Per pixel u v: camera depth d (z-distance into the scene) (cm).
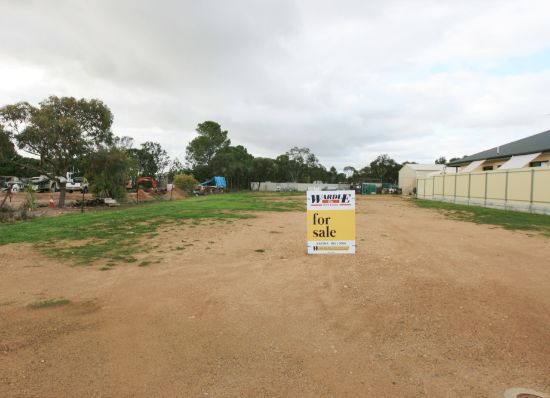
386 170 8600
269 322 453
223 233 1130
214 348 381
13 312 475
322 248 848
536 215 1928
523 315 479
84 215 1609
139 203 3036
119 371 333
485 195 2591
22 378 319
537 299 541
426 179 3803
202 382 318
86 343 388
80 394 297
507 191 2341
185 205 2247
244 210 1962
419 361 360
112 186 2895
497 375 336
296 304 518
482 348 388
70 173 4694
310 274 674
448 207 2497
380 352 378
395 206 2609
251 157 8331
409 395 304
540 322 457
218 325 441
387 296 552
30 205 1995
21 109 2264
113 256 802
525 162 2722
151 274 662
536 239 1100
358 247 935
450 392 308
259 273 680
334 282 624
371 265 741
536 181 2081
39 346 380
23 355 361
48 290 568
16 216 1653
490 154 3384
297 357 365
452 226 1405
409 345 395
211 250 877
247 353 372
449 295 555
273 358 362
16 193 4175
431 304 517
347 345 393
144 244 938
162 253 837
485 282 625
